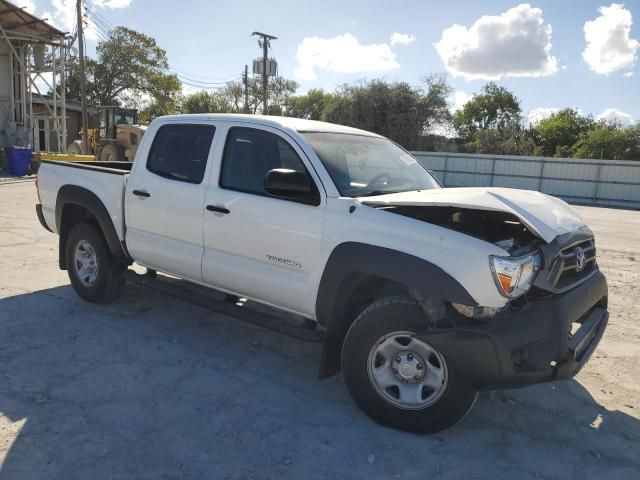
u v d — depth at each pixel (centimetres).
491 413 376
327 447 323
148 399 369
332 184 375
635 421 372
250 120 431
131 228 501
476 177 2967
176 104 5378
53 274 661
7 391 369
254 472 296
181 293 471
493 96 6272
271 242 396
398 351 337
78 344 455
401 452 321
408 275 323
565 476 306
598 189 2680
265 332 508
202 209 438
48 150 2855
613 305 651
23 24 2220
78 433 323
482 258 308
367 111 3659
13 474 283
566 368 315
